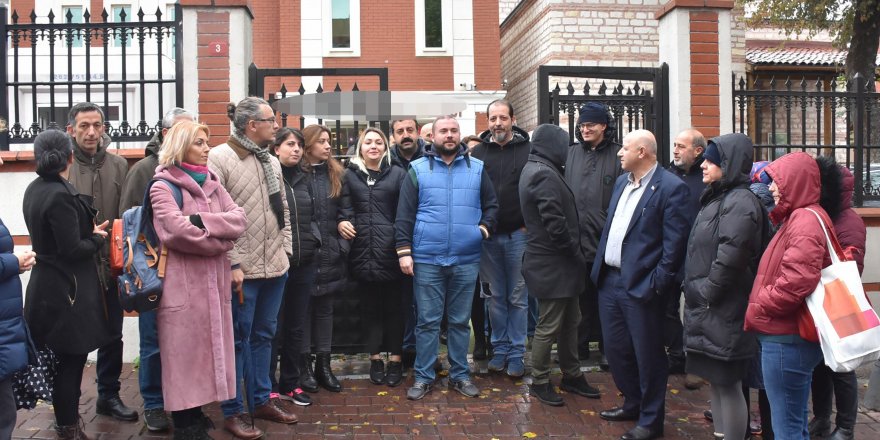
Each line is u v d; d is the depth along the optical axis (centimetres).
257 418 487
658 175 469
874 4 1296
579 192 579
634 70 662
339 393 545
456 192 535
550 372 566
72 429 432
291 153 503
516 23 1852
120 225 408
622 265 470
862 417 510
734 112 677
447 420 493
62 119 719
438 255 530
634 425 488
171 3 1007
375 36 1762
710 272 402
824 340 356
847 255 373
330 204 545
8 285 358
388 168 560
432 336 541
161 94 609
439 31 1780
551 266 514
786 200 371
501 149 581
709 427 487
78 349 417
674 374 595
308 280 518
